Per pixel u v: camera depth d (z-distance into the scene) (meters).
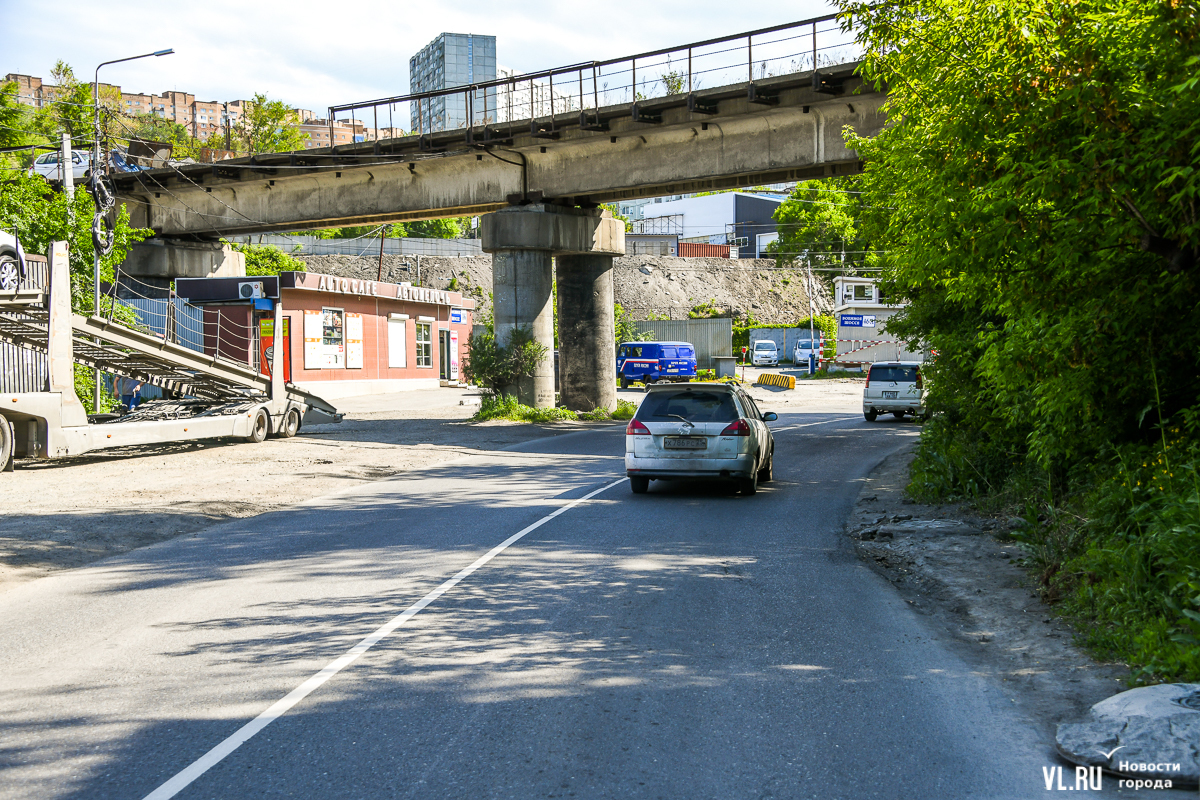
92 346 19.19
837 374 62.31
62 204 27.23
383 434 25.02
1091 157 5.97
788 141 24.88
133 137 37.75
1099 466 8.28
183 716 4.93
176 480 15.88
